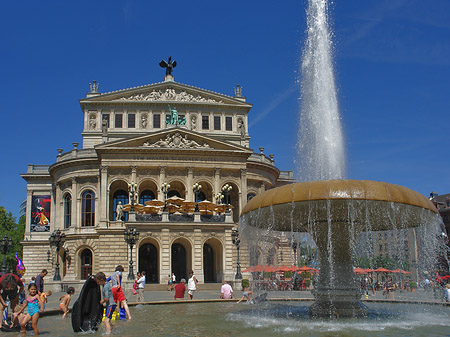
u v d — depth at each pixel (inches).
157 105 3127.5
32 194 3117.6
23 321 597.3
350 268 739.4
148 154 2674.7
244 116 3235.7
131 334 592.4
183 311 898.7
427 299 1237.1
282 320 712.4
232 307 979.9
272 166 2997.0
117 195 2822.3
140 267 2566.4
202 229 2319.1
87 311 621.3
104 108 3102.9
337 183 634.2
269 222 769.6
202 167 2714.1
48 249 3019.2
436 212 690.8
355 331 598.5
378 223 748.0
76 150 2861.7
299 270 1806.1
